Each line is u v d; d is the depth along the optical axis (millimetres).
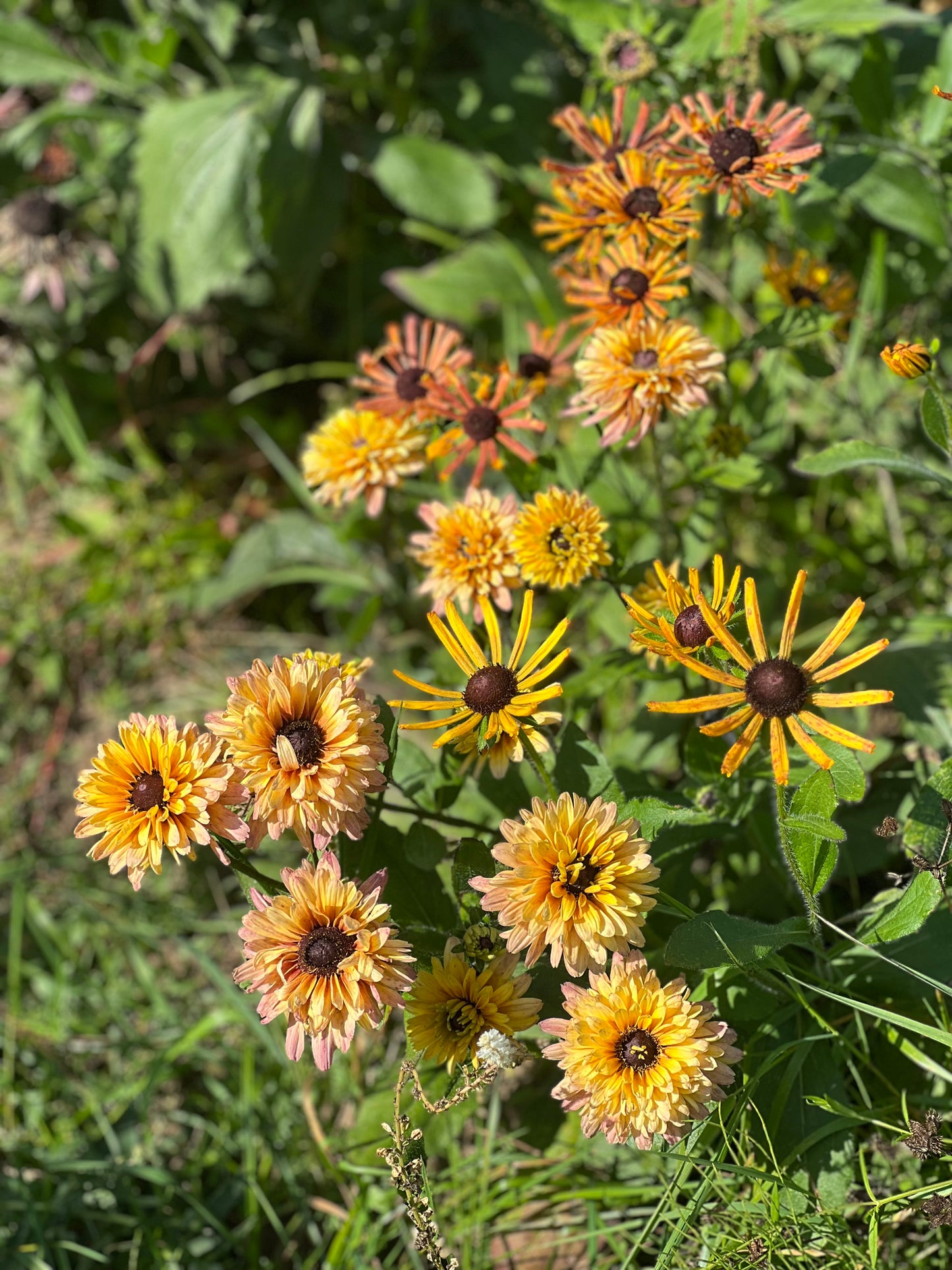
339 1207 818
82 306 1335
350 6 1219
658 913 780
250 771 658
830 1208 690
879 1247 706
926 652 836
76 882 1036
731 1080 645
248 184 1166
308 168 1166
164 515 1280
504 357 1128
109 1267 825
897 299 1010
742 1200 705
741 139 770
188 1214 832
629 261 783
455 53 1278
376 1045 864
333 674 672
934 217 896
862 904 834
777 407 876
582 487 854
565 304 1115
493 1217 780
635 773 798
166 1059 872
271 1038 855
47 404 1356
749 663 646
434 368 853
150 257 1258
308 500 1109
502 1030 667
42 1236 808
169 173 1183
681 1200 734
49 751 1160
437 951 723
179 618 1235
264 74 1250
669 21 951
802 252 884
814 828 653
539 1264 766
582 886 643
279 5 1259
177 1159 879
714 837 774
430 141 1166
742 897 813
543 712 675
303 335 1362
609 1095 631
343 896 646
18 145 1357
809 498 1054
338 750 654
